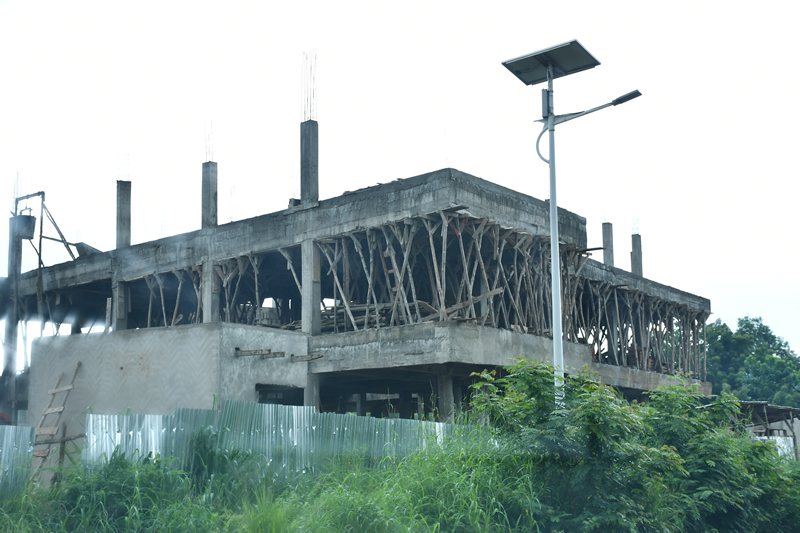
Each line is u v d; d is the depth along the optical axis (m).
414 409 38.09
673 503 13.80
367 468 13.05
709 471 14.92
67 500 10.39
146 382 25.38
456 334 25.89
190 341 25.00
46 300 41.47
